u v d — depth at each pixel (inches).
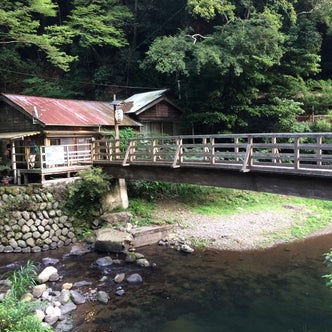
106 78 1130.7
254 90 820.6
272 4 882.8
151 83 1077.1
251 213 619.2
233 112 840.9
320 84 906.7
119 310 323.3
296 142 327.9
